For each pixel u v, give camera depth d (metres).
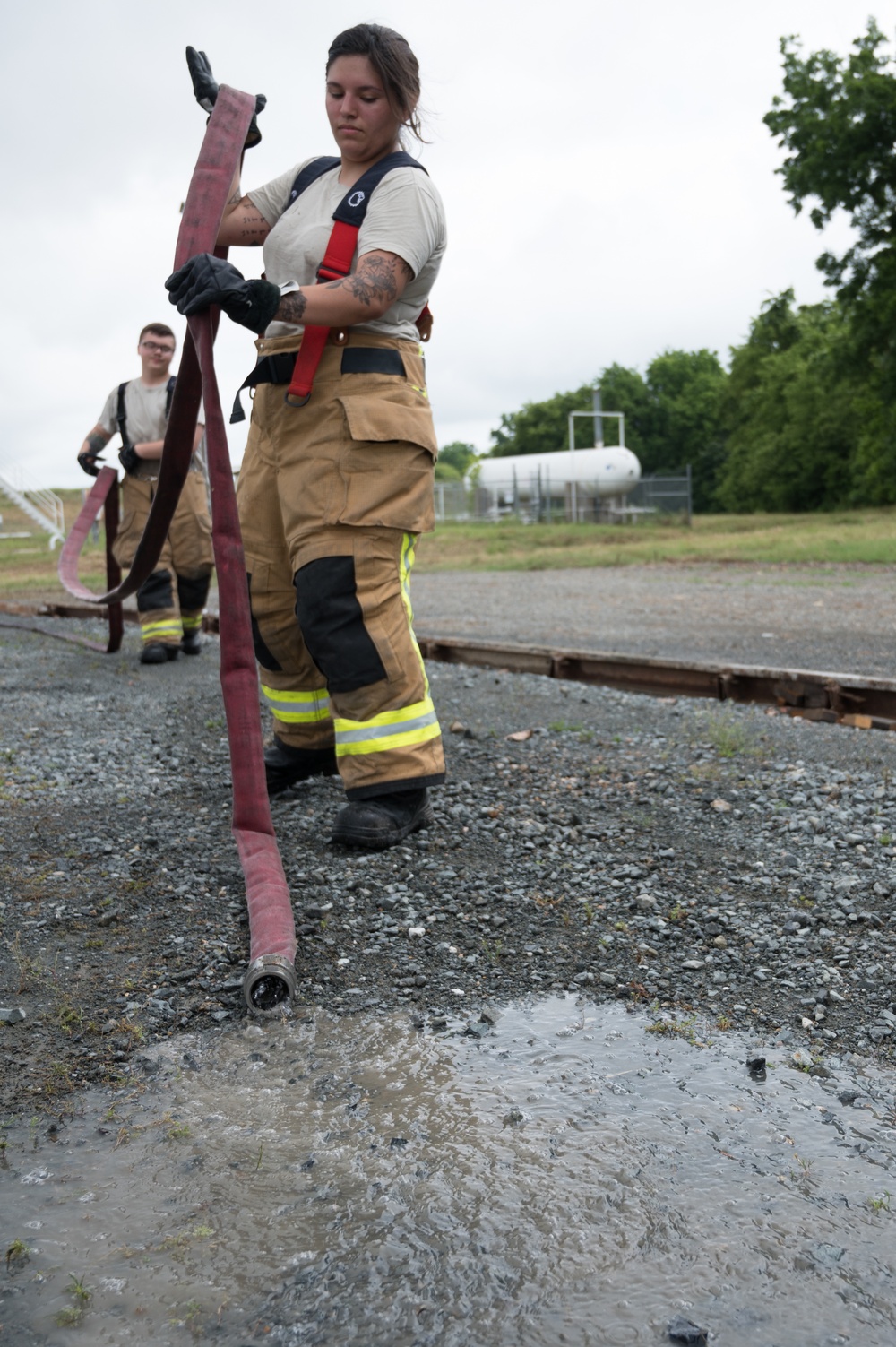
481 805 3.86
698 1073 2.15
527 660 7.07
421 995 2.50
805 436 49.28
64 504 44.00
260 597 3.58
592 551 23.84
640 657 6.38
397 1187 1.79
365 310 3.00
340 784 4.14
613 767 4.38
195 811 3.88
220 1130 1.97
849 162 28.47
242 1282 1.58
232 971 2.60
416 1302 1.53
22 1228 1.70
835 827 3.56
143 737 5.13
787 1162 1.85
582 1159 1.86
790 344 59.62
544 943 2.77
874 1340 1.45
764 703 5.82
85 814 3.86
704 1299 1.53
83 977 2.57
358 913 2.94
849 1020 2.36
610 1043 2.28
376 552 3.23
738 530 30.64
